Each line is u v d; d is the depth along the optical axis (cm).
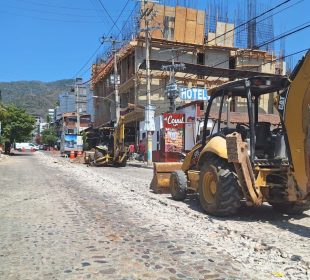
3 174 2320
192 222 893
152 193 1378
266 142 943
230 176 909
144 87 4569
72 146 5925
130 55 4959
